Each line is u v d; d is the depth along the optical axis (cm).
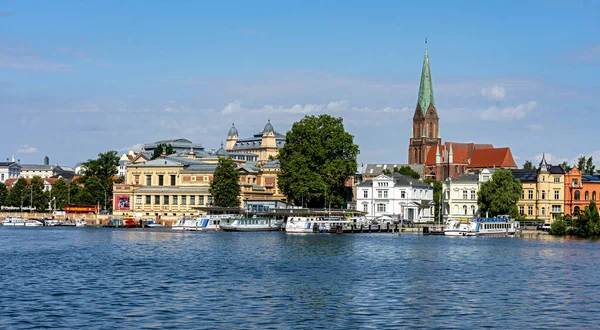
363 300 7631
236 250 13362
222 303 7400
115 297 7706
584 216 19275
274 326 6397
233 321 6569
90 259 11556
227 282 8838
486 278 9438
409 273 9869
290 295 7900
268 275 9519
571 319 6806
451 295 8012
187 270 10044
